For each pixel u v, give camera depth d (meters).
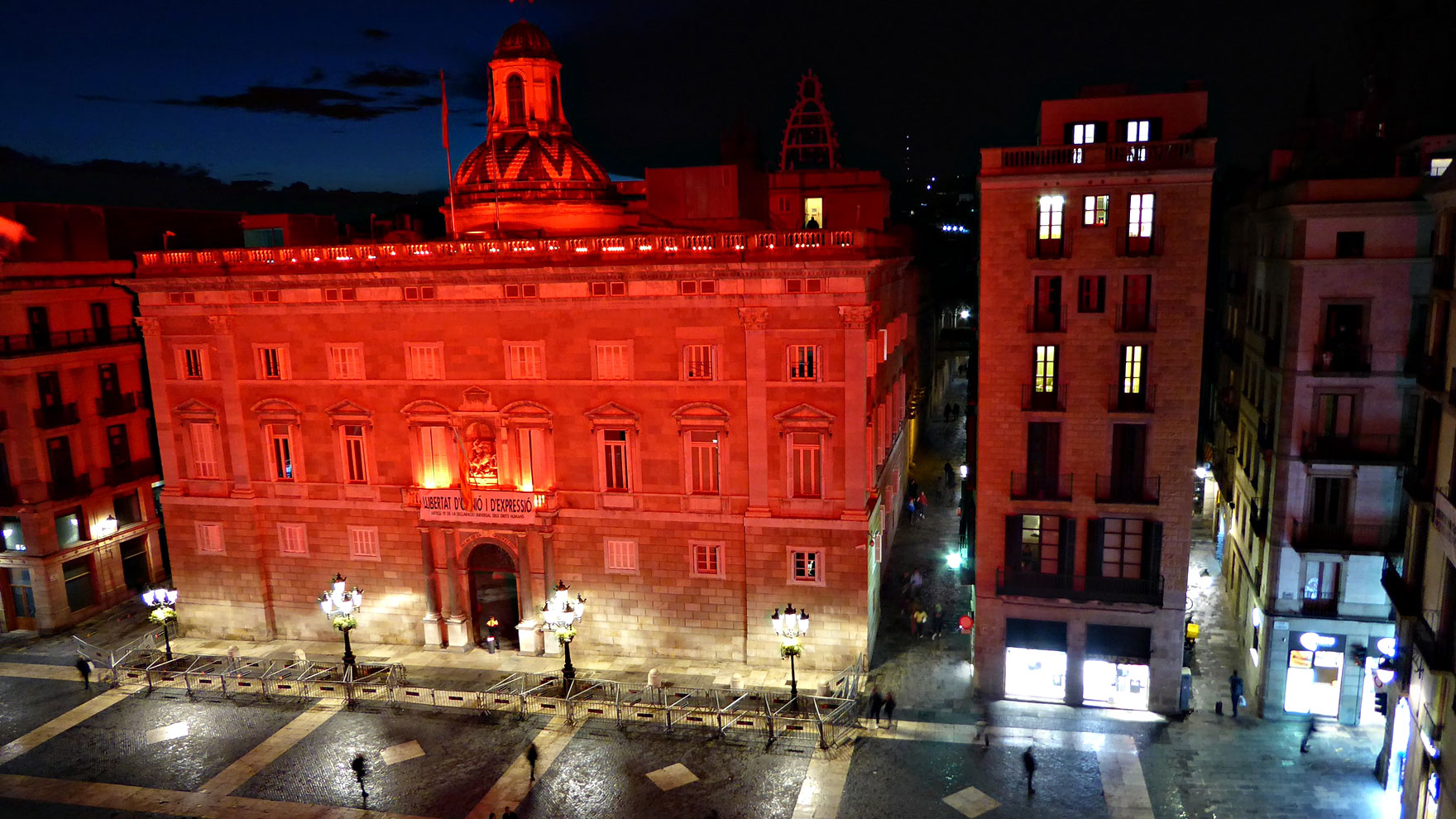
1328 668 32.84
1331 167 34.91
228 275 40.44
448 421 39.91
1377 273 30.42
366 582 42.16
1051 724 33.59
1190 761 30.95
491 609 41.94
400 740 34.22
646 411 37.94
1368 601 31.95
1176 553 32.66
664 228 47.69
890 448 48.94
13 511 44.44
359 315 40.09
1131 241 31.45
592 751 32.97
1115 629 33.78
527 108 47.91
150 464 50.62
